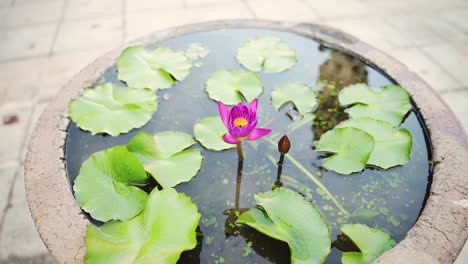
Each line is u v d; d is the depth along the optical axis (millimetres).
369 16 1666
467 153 800
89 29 1584
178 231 711
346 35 1108
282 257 717
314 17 1657
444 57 1427
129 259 681
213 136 874
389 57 1024
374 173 815
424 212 724
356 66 1038
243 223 756
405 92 926
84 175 785
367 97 942
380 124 875
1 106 1261
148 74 1004
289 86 977
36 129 862
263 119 921
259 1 1767
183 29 1154
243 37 1147
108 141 876
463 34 1536
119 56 1039
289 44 1116
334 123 909
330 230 749
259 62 1052
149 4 1760
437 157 801
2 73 1374
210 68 1051
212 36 1151
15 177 1083
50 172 787
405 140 840
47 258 948
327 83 999
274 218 735
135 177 798
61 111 902
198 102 964
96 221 741
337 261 714
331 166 827
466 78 1344
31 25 1619
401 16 1664
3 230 989
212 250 728
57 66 1396
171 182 793
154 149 844
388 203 775
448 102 1263
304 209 750
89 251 678
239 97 960
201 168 833
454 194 743
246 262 713
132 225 729
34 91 1306
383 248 708
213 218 767
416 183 794
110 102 929
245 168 834
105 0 1805
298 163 841
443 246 683
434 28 1578
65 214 729
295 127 905
